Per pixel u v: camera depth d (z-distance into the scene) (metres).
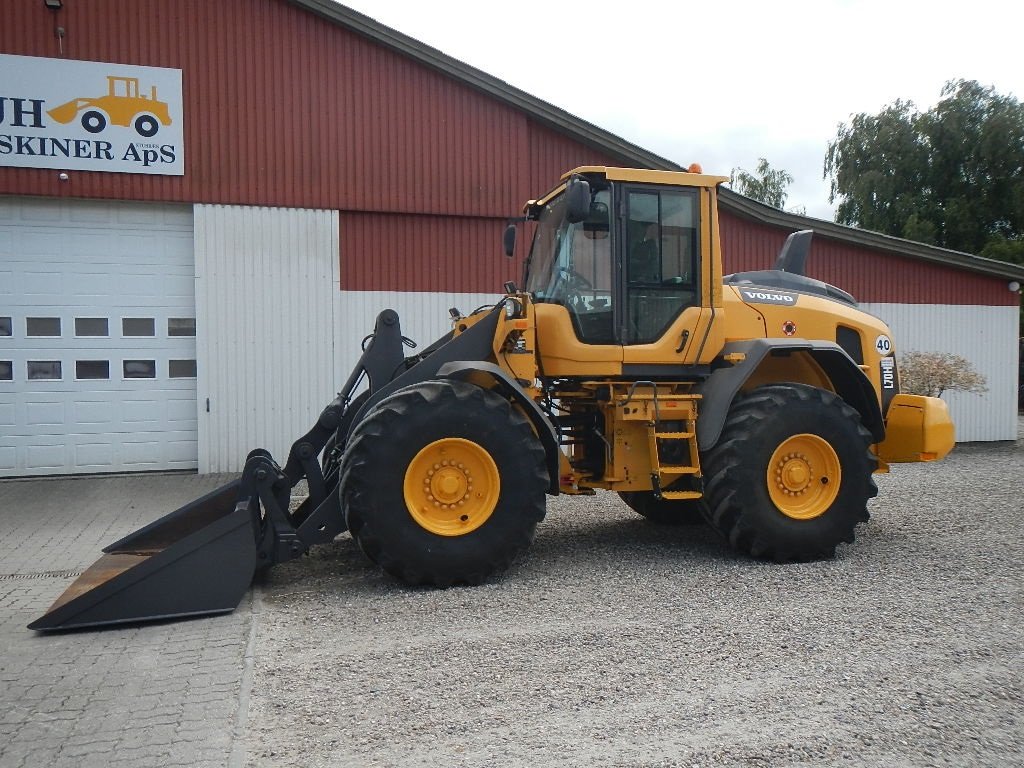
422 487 5.18
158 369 10.42
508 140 11.30
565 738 3.07
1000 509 7.86
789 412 5.79
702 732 3.12
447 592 5.07
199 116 10.28
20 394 10.05
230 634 4.34
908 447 6.54
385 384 6.06
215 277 10.38
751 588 5.10
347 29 10.66
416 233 11.08
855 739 3.06
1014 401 14.41
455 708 3.34
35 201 10.03
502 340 5.70
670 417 5.88
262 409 10.55
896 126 31.33
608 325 5.88
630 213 5.91
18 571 5.96
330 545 6.46
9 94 9.72
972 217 29.98
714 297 6.04
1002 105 30.38
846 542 5.91
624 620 4.46
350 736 3.11
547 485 5.34
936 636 4.16
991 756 2.95
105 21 9.96
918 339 13.84
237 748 3.02
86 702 3.47
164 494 9.08
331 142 10.69
